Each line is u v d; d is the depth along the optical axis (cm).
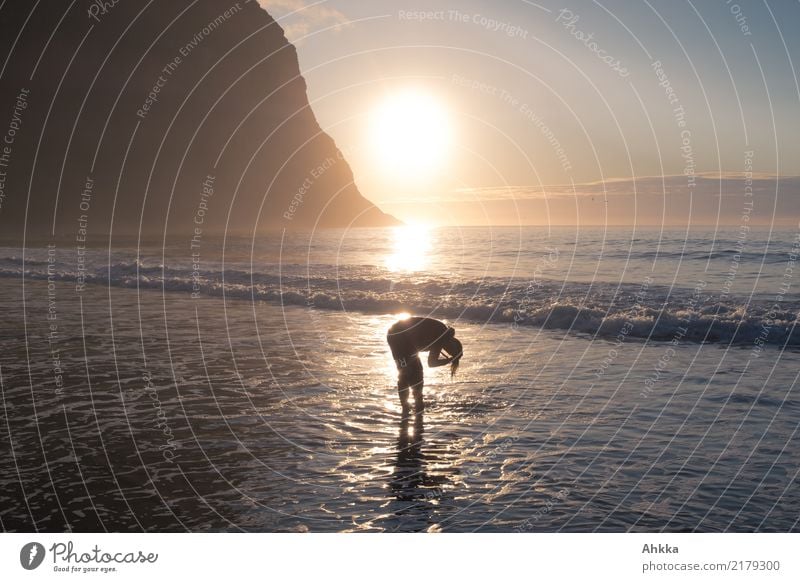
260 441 700
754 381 948
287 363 1086
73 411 803
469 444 696
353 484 590
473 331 1445
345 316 1655
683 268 2672
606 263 2984
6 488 576
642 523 510
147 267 2616
